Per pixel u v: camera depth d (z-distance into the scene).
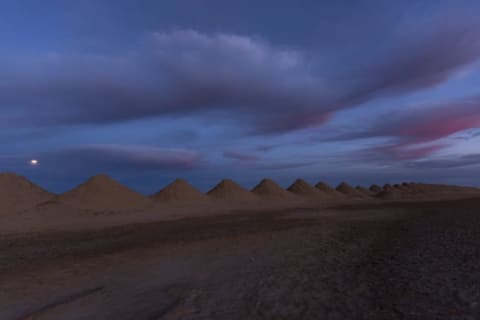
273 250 11.92
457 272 7.24
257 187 66.12
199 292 6.95
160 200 45.62
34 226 23.00
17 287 8.10
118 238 16.95
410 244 11.47
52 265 10.69
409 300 5.73
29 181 36.06
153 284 7.85
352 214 28.16
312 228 18.67
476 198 47.62
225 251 12.07
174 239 15.85
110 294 7.12
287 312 5.54
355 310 5.46
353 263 9.08
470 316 4.89
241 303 6.11
